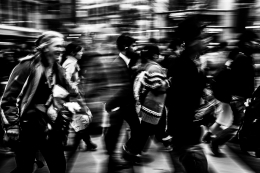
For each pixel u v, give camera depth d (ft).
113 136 12.55
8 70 16.25
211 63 18.51
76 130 12.59
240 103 13.76
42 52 8.69
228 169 12.88
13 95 8.48
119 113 12.26
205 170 7.93
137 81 12.02
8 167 12.87
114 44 13.14
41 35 8.86
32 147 8.62
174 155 8.55
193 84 7.90
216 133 14.93
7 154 14.14
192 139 8.07
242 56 13.73
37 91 8.48
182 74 7.96
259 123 9.61
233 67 13.76
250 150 9.87
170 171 12.47
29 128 8.32
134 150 12.72
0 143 12.98
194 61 8.24
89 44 12.68
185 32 8.23
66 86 10.02
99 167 13.04
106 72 11.83
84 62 12.44
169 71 8.33
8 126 8.43
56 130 8.75
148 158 14.03
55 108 8.81
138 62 12.91
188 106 7.97
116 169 12.53
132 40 13.10
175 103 8.09
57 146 8.87
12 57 16.93
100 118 12.50
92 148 15.39
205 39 8.42
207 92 10.87
